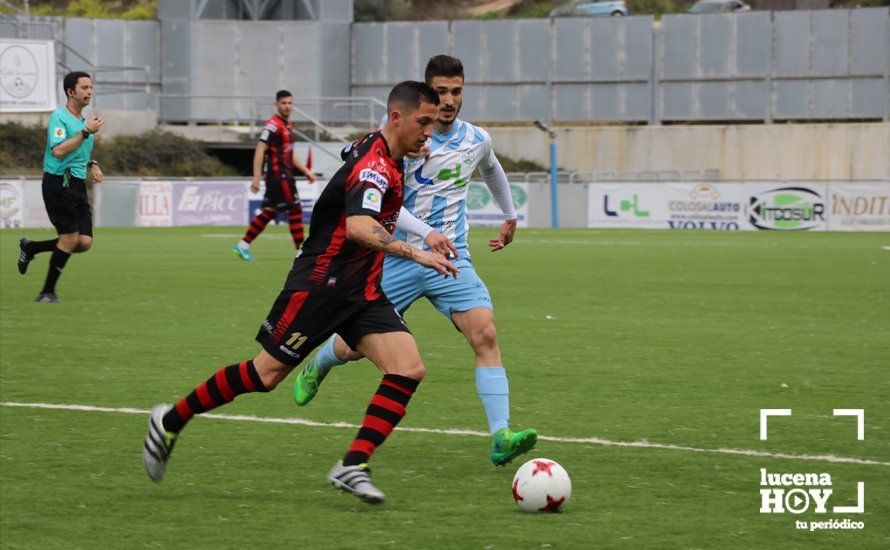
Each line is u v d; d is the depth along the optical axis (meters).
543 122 127.19
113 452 14.86
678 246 64.62
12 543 10.98
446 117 15.60
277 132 44.22
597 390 19.52
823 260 52.75
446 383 20.17
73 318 29.11
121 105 121.25
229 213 91.25
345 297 12.69
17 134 104.50
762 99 122.38
